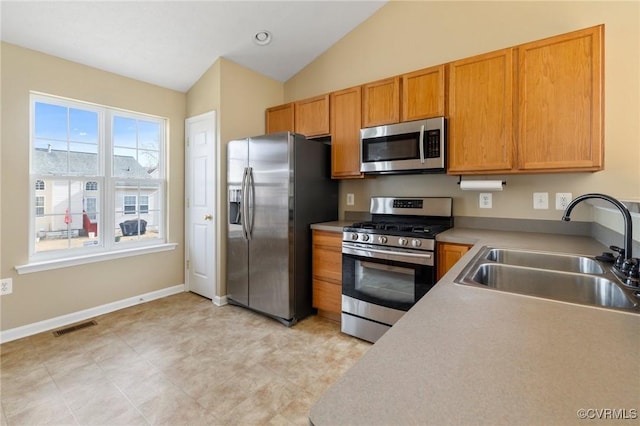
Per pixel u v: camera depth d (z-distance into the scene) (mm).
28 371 1935
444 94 2273
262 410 1611
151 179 3291
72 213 2748
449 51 2578
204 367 1996
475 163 2152
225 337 2418
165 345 2279
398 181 2861
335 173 2896
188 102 3449
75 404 1637
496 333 645
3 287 2338
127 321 2701
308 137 3084
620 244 1479
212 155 3156
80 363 2031
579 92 1812
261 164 2768
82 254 2795
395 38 2854
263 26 2801
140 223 3215
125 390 1757
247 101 3297
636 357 542
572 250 1536
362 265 2410
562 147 1863
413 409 405
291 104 3213
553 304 813
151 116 3248
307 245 2797
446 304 818
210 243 3213
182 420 1536
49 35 2391
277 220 2676
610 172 1965
